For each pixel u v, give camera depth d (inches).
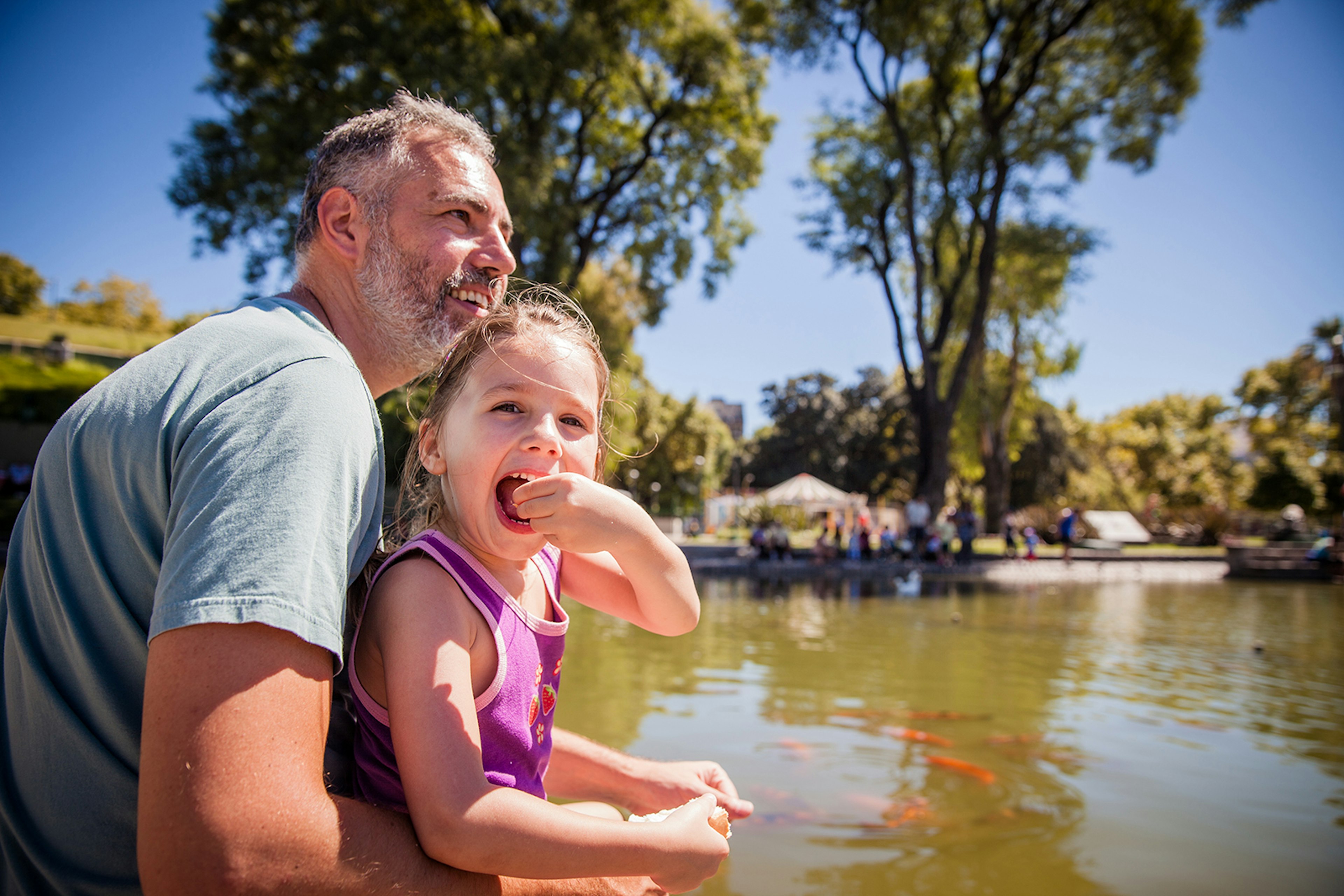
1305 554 846.5
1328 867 110.6
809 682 234.7
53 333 1174.3
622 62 748.0
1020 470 1717.5
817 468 2079.2
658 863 40.4
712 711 192.7
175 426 34.1
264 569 30.5
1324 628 414.9
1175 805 136.3
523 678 43.8
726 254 880.9
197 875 27.2
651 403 1346.0
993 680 249.0
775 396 2185.0
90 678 35.3
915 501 909.2
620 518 42.9
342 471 35.1
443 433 47.1
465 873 35.5
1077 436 1995.6
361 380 40.5
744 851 112.5
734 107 844.0
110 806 35.9
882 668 265.7
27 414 882.1
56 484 36.3
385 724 41.0
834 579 703.1
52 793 36.1
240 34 640.4
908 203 886.4
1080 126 874.8
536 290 58.8
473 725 38.2
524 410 44.5
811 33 865.5
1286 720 204.2
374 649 41.6
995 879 105.0
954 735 179.2
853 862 109.1
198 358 36.1
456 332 54.2
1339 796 143.3
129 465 34.3
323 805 30.9
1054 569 861.8
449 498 46.9
